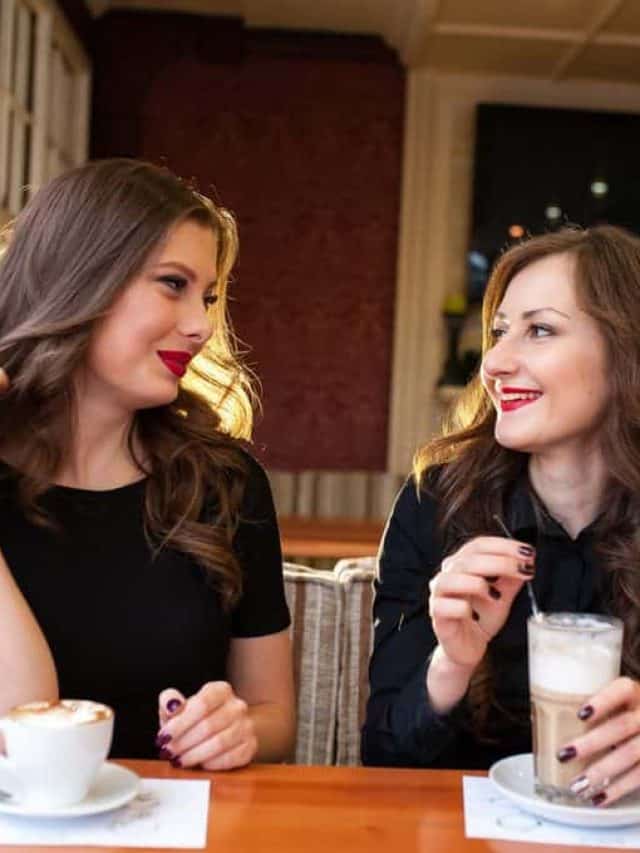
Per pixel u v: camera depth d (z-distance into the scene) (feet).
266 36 17.70
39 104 13.56
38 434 4.88
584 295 4.81
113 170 4.87
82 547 4.87
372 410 18.06
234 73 17.80
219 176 17.81
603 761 3.52
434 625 4.11
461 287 17.89
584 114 17.63
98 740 3.41
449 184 17.85
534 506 5.08
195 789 3.74
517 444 4.85
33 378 4.76
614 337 4.78
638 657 4.81
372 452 18.07
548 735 3.59
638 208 17.71
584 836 3.44
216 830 3.38
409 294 17.80
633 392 4.78
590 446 5.01
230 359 5.73
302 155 17.88
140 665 4.78
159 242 4.71
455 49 16.69
